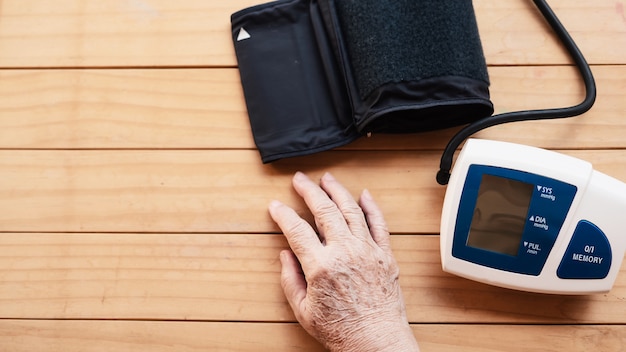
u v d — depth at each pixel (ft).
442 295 2.75
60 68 2.89
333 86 2.71
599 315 2.72
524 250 2.53
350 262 2.51
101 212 2.80
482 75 2.59
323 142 2.73
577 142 2.83
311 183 2.73
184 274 2.76
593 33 2.93
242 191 2.81
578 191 2.48
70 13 2.93
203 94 2.87
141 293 2.75
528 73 2.88
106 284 2.75
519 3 2.94
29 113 2.86
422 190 2.82
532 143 2.84
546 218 2.50
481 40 2.91
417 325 2.73
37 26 2.93
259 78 2.79
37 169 2.83
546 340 2.71
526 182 2.50
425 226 2.80
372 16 2.54
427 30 2.55
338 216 2.62
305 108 2.77
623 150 2.83
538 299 2.74
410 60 2.53
